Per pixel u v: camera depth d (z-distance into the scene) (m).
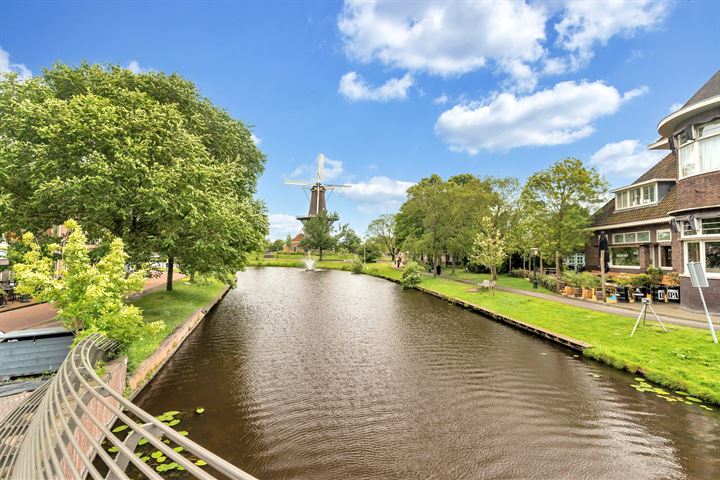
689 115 14.02
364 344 13.43
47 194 11.27
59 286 7.87
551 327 14.51
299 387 9.31
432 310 20.86
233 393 8.86
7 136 12.95
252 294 28.38
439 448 6.57
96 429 6.20
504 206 32.66
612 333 12.49
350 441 6.79
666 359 9.95
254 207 20.88
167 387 9.14
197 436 6.92
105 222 13.77
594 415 7.75
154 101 14.96
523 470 5.92
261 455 6.31
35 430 3.22
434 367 10.88
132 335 8.68
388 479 5.69
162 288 22.72
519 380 9.77
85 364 4.94
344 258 81.31
